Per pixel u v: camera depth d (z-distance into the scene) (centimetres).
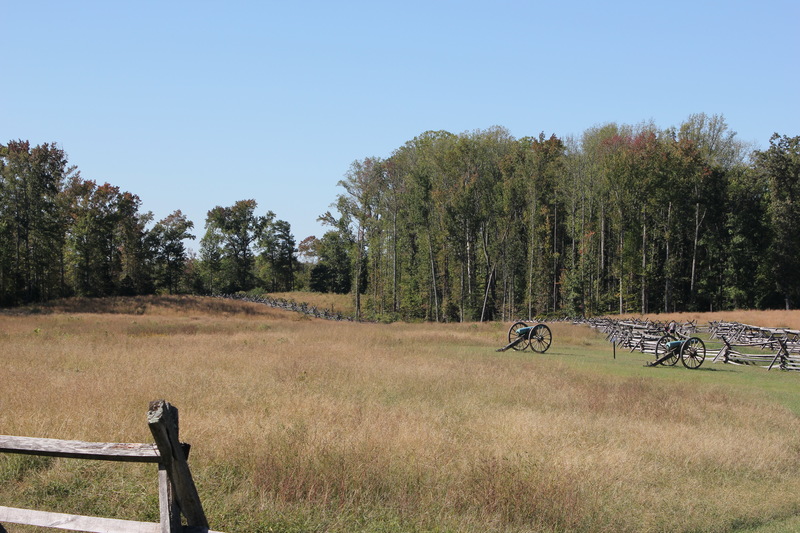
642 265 6562
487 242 6900
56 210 7550
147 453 449
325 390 1385
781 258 6388
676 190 6394
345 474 749
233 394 1255
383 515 671
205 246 10969
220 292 10762
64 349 2023
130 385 1283
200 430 919
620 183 6247
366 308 8319
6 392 1138
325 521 646
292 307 6950
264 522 631
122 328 3350
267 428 925
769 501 826
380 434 925
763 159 6581
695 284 6906
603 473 857
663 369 2319
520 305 7012
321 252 11088
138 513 642
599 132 7356
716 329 3788
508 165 6569
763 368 2422
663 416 1306
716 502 809
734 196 6775
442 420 1134
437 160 6425
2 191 7056
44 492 681
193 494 465
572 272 6506
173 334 3156
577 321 4769
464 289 6962
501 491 734
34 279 7438
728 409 1416
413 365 1922
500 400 1419
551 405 1386
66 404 1022
